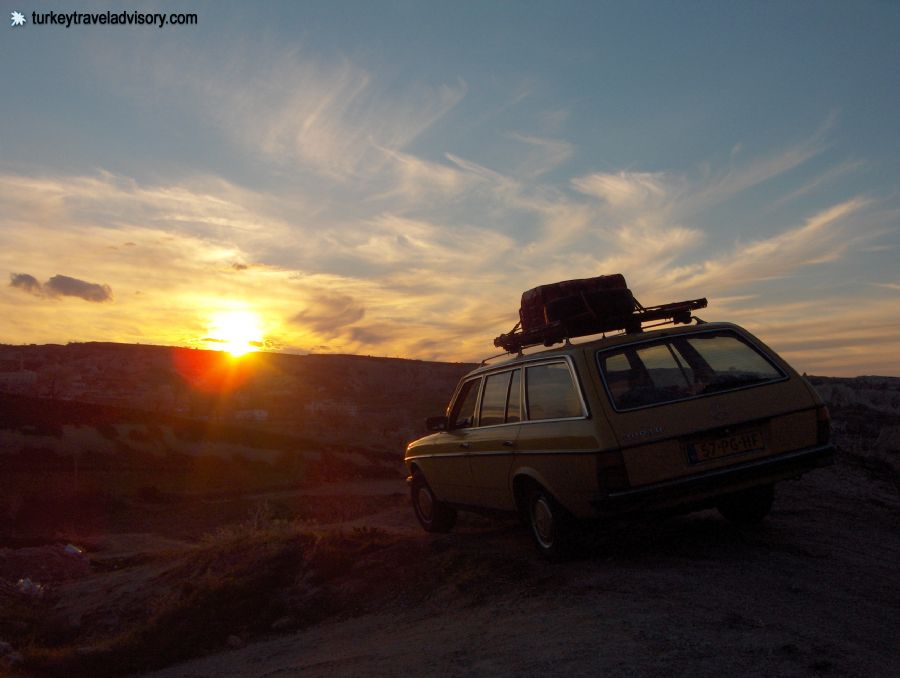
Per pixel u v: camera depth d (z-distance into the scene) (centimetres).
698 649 391
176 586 866
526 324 775
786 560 578
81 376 17975
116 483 5488
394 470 7881
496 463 722
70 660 668
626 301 714
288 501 4875
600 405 591
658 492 569
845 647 385
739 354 642
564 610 499
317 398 18000
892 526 717
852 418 3011
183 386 18125
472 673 411
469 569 666
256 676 537
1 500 4388
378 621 622
